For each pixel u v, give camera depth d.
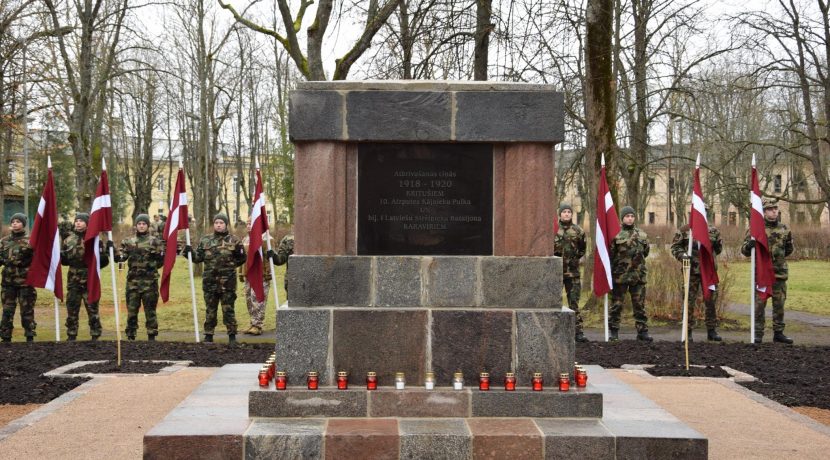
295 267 5.84
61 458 5.70
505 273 5.88
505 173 5.99
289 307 5.82
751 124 31.67
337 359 5.77
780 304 12.52
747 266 28.97
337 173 5.95
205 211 28.38
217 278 11.88
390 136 5.88
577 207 52.31
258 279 11.28
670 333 14.45
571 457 5.09
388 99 5.89
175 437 5.01
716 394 8.02
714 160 30.27
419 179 5.98
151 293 12.35
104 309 18.28
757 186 11.85
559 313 5.80
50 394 7.93
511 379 5.64
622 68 19.80
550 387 5.75
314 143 5.92
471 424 5.38
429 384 5.65
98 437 6.25
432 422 5.44
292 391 5.56
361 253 5.95
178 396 7.74
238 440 5.03
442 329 5.78
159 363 9.64
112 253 9.54
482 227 5.98
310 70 14.01
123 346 11.22
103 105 22.97
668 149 30.97
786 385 8.67
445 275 5.87
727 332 14.70
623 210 12.41
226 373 7.16
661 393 8.08
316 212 5.90
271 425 5.29
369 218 5.96
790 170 41.16
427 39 13.62
